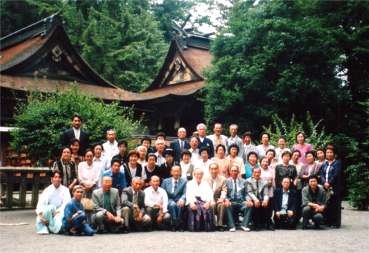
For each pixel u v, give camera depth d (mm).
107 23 34969
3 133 20672
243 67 20578
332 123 21156
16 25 35281
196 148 11102
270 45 20156
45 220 9117
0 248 7242
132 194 9609
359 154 16469
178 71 29219
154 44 35875
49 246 7453
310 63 20000
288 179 10438
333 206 10742
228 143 11727
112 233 9242
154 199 9859
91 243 7801
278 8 21094
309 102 20297
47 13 35156
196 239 8445
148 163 10336
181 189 10062
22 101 21516
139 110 26172
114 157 9953
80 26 34719
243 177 10789
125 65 34594
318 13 21797
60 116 12953
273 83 20438
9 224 10547
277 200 10438
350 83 22281
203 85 25594
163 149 10875
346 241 8461
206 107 22250
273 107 20141
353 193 15844
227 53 22375
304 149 11805
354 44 20750
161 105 27172
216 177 10352
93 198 9391
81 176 10172
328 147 11055
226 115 21469
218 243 7969
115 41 34281
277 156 11781
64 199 9438
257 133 21266
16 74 22609
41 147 12742
